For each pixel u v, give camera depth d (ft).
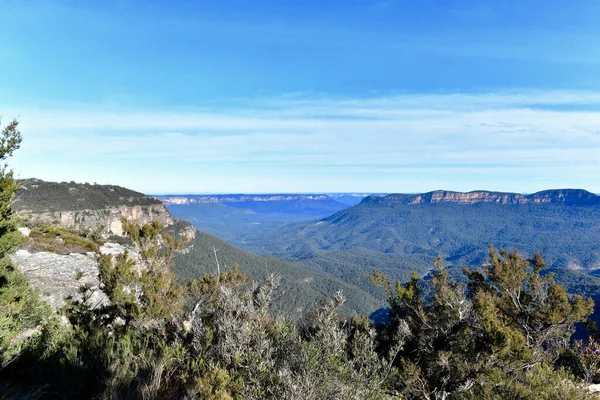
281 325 22.77
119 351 22.72
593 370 31.73
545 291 38.42
